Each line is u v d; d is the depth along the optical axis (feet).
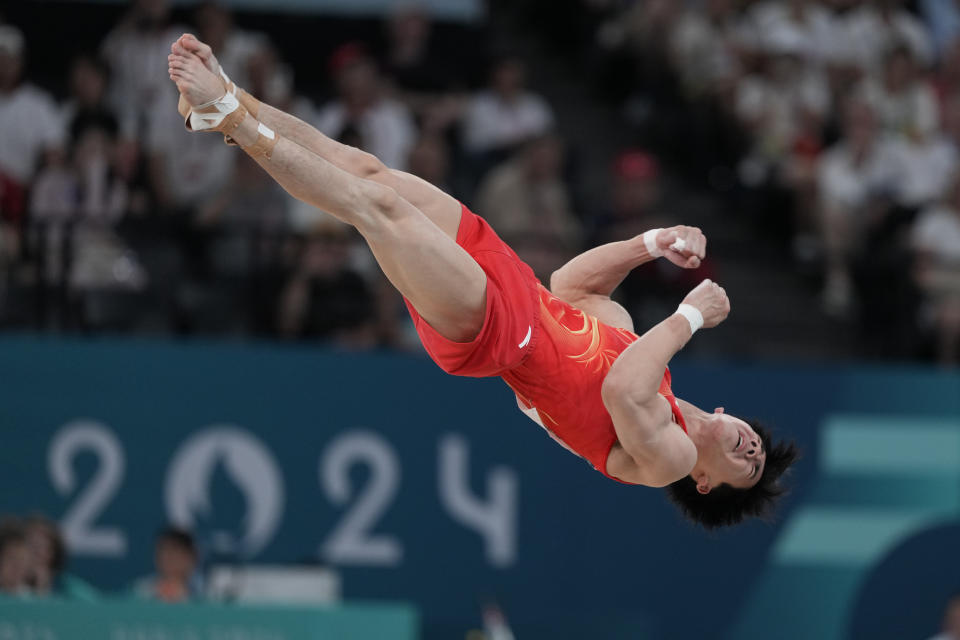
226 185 115.55
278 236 109.91
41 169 114.01
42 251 107.76
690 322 61.67
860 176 132.67
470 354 61.21
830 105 142.92
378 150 122.52
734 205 136.67
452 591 106.22
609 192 137.18
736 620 110.22
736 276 129.59
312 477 105.19
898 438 113.70
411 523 106.22
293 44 144.36
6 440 101.65
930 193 135.44
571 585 108.17
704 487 67.82
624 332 66.39
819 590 111.34
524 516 108.06
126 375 103.81
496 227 120.98
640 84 148.66
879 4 154.61
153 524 102.94
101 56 125.08
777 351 124.98
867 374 114.01
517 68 135.03
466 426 107.86
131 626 72.49
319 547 104.73
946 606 112.06
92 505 102.32
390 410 106.93
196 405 104.37
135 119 120.88
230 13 142.51
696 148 141.08
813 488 112.06
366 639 73.72
